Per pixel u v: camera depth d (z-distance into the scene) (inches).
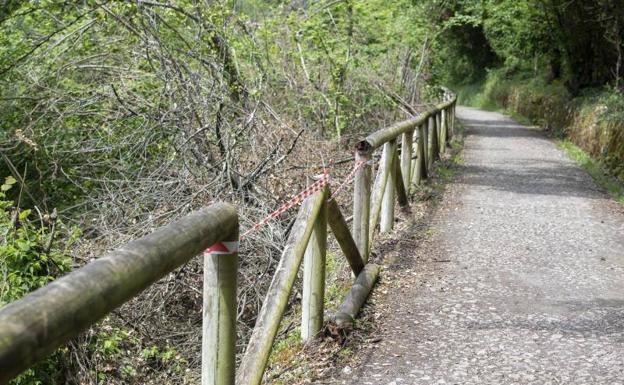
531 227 302.2
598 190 406.3
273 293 133.2
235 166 275.0
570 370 154.8
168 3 322.7
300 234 146.0
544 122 860.6
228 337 96.5
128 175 295.4
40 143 303.9
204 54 323.0
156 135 302.2
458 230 291.1
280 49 427.8
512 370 154.3
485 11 842.2
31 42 328.2
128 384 188.2
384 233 273.9
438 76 706.2
